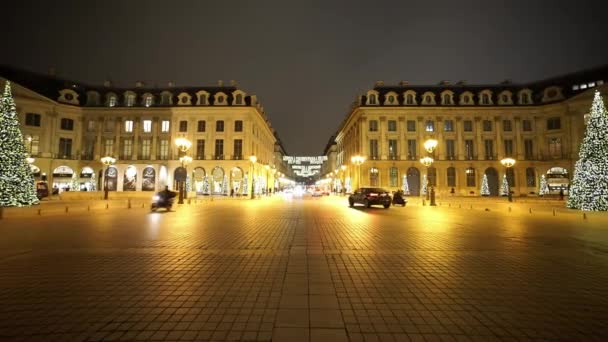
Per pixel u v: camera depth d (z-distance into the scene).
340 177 73.06
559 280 5.80
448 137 53.16
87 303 4.62
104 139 52.88
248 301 4.71
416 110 53.28
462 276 6.02
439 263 6.99
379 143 53.19
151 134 52.59
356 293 5.07
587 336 3.68
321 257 7.51
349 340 3.55
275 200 39.19
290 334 3.67
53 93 51.59
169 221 14.91
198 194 51.09
